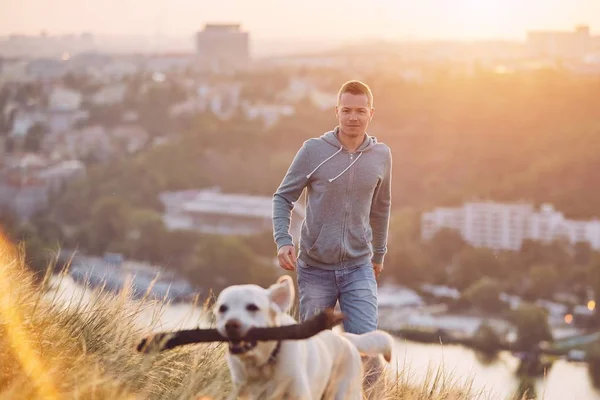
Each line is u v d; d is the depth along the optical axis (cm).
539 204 13775
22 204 14175
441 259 11012
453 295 8906
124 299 444
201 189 15550
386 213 496
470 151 17025
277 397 321
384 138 18500
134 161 16325
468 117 19600
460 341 6003
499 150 17238
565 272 9719
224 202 13862
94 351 391
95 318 414
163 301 462
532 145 17400
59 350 362
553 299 9144
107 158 18875
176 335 321
